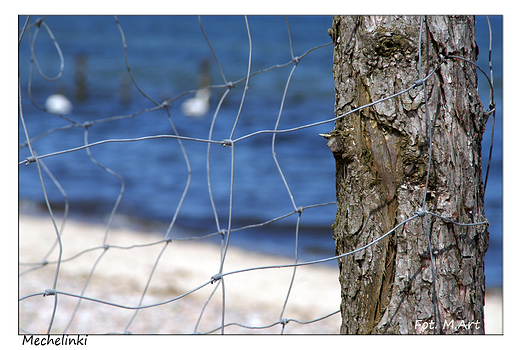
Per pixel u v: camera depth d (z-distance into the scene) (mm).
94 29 43156
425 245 1740
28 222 7754
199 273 5656
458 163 1743
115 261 5887
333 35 1916
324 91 19641
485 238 1869
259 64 25656
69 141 13266
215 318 4230
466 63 1760
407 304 1775
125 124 15164
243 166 11148
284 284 5387
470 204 1771
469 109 1763
